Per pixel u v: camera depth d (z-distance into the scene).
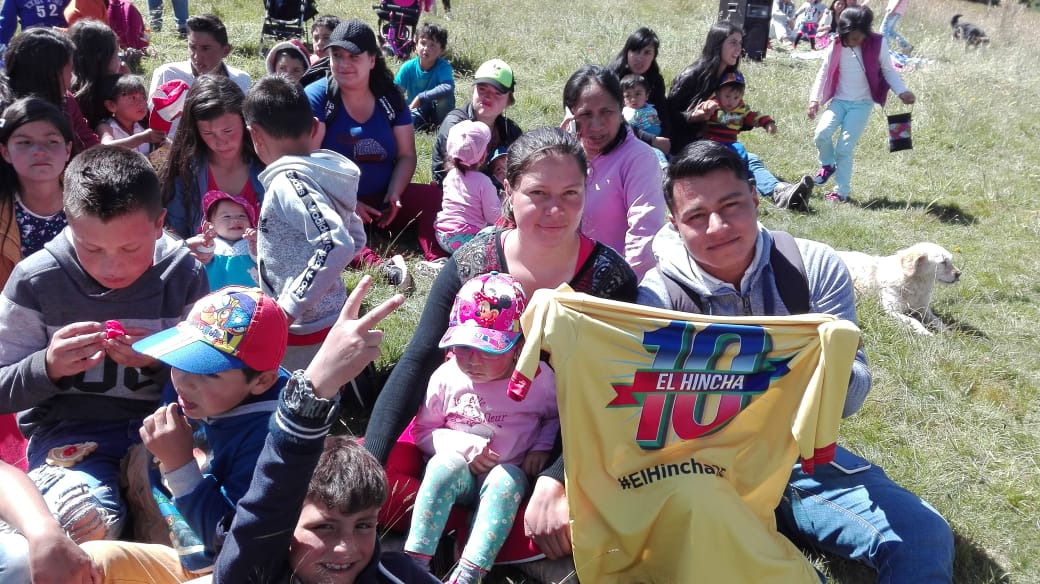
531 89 11.36
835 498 3.54
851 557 3.52
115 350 3.16
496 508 3.30
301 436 2.27
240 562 2.37
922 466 4.46
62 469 3.25
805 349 3.11
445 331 3.62
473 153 6.16
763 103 12.35
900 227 8.57
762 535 3.08
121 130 6.36
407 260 6.46
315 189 4.14
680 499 3.07
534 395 3.49
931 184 9.87
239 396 2.83
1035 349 6.07
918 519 3.38
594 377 3.09
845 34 8.96
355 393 4.48
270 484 2.30
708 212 3.36
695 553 3.02
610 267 3.64
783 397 3.18
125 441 3.41
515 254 3.64
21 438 3.70
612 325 3.08
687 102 8.62
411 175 6.73
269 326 2.76
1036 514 4.15
